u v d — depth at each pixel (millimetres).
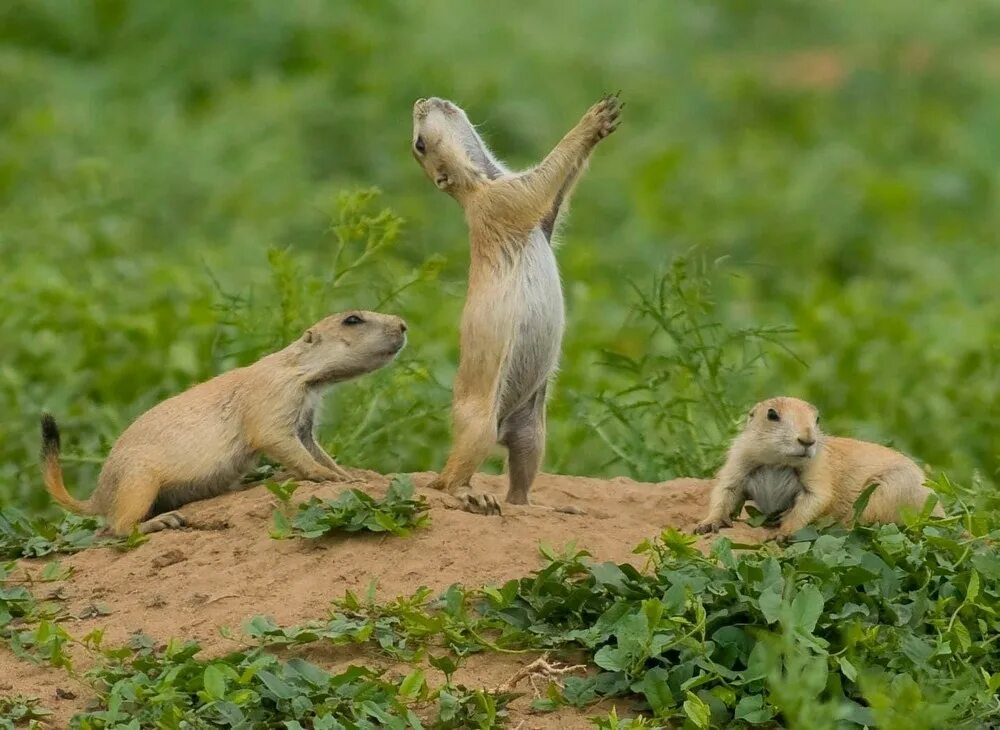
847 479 10281
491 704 8141
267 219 20562
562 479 11617
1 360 14695
